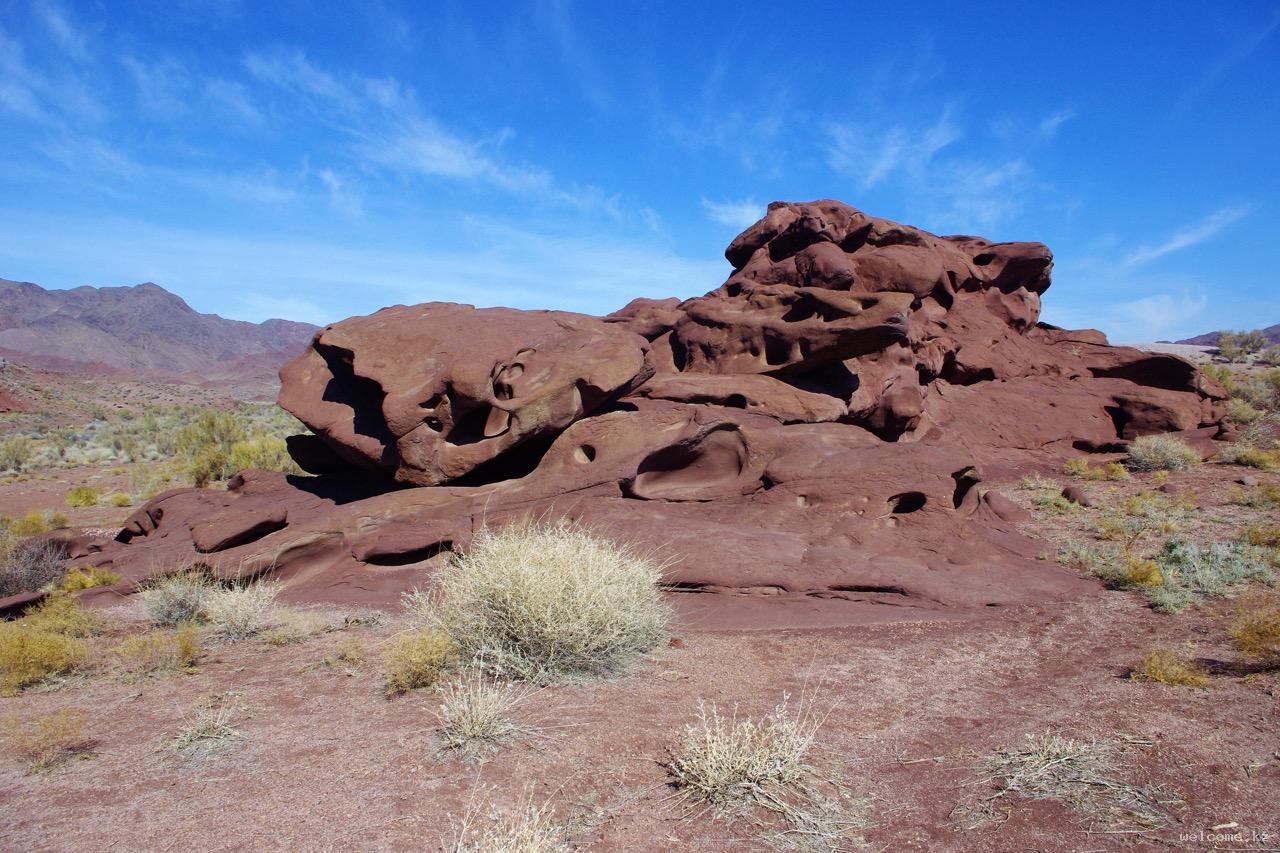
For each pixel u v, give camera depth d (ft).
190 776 16.10
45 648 23.06
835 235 67.97
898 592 31.35
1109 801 14.37
